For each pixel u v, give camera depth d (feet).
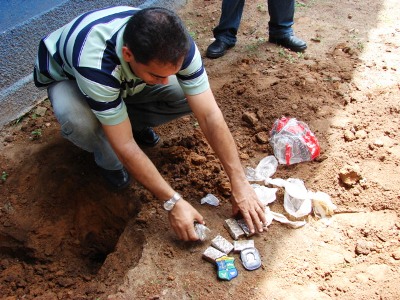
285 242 7.28
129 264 7.42
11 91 10.19
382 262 6.97
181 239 7.25
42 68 7.63
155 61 5.52
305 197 7.73
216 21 13.56
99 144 7.77
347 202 7.88
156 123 8.96
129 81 6.61
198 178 8.45
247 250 7.07
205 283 6.79
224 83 10.78
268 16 13.55
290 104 9.79
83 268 8.90
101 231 9.23
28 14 10.02
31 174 9.14
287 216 7.68
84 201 9.16
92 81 5.98
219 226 7.59
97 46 6.11
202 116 6.97
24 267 8.72
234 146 7.18
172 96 8.30
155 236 7.53
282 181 8.08
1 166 9.36
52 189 9.06
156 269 7.04
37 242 8.74
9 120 10.34
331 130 9.18
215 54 11.67
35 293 8.17
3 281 8.41
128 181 8.64
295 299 6.53
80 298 7.12
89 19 6.55
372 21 13.04
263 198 7.85
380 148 8.71
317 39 12.16
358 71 10.84
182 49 5.54
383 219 7.56
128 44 5.58
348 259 7.02
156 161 9.00
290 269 6.90
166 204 6.81
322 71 10.85
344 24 12.94
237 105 9.99
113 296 6.76
